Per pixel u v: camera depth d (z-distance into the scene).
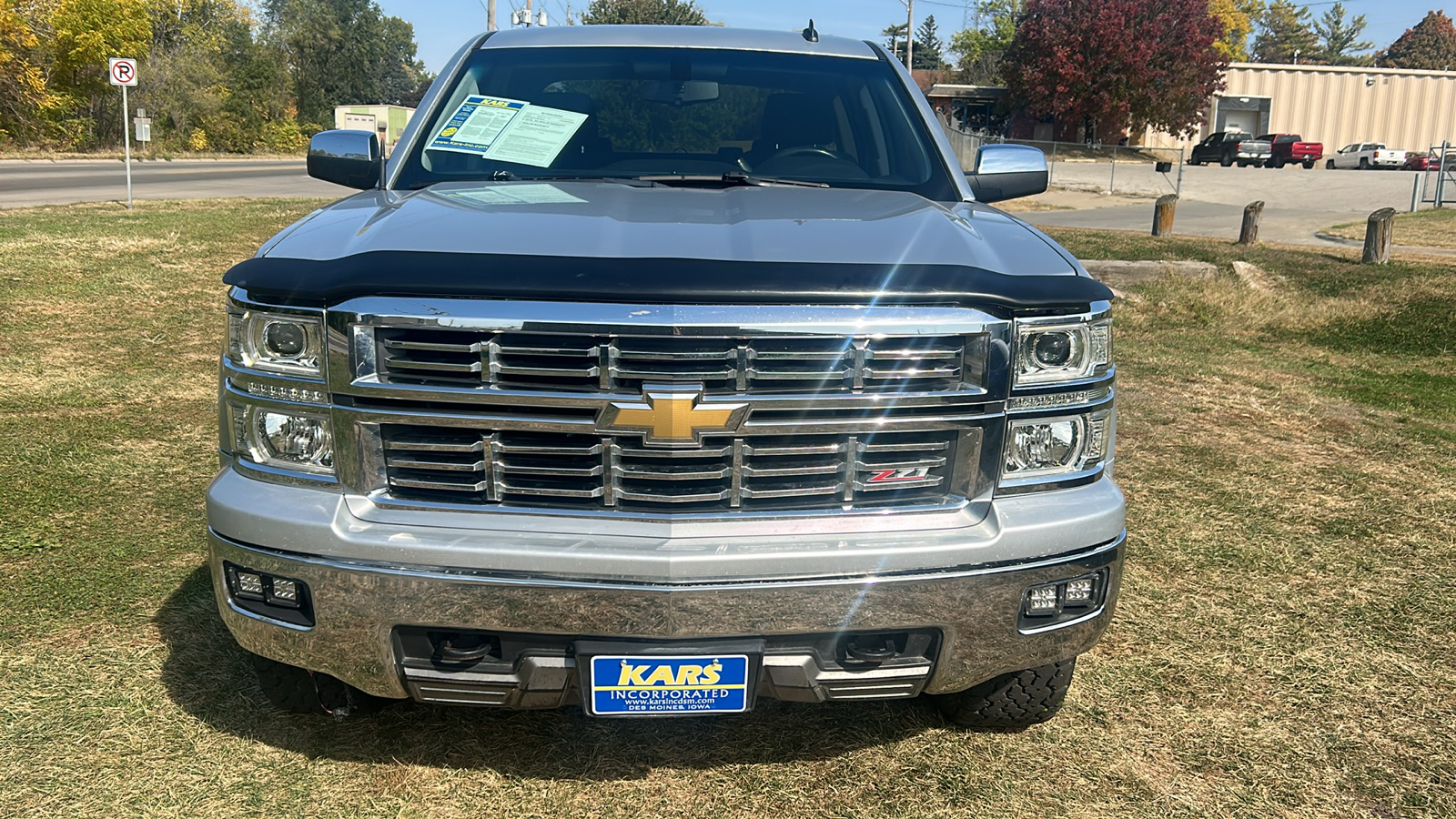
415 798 2.42
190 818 2.31
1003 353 2.14
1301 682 3.10
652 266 2.05
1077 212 21.89
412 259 2.07
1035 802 2.49
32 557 3.69
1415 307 10.24
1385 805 2.51
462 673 2.17
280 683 2.62
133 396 5.95
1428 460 5.45
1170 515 4.51
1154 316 10.23
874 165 3.27
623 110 3.34
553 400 2.04
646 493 2.10
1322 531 4.37
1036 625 2.27
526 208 2.50
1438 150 42.19
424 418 2.08
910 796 2.49
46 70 40.53
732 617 2.07
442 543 2.07
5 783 2.40
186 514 4.14
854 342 2.06
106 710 2.72
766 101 3.44
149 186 21.73
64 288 8.92
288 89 74.12
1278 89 49.44
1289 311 10.20
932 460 2.19
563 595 2.06
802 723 2.80
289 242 2.34
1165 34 43.19
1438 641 3.38
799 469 2.12
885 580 2.11
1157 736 2.79
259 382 2.18
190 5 56.75
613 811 2.41
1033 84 44.12
